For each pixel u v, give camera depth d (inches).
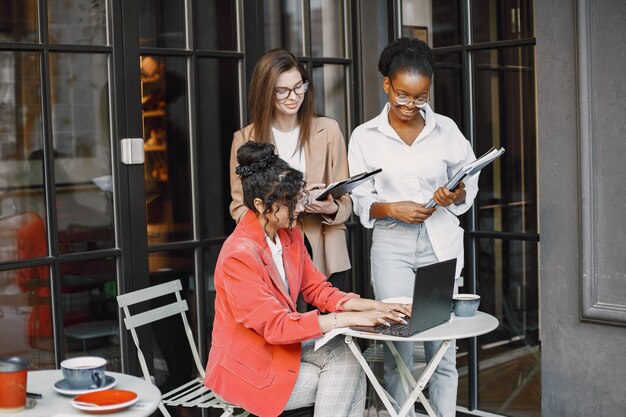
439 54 170.4
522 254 162.2
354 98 179.2
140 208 150.1
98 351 146.6
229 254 121.7
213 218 160.1
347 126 179.5
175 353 154.9
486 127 165.8
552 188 151.3
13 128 137.6
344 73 178.5
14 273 137.7
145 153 150.9
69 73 142.9
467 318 128.2
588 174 145.6
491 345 167.8
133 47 148.9
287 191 122.6
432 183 145.6
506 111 162.9
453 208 148.3
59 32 141.8
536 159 159.5
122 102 147.9
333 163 153.1
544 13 149.9
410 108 140.0
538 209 159.6
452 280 125.2
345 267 153.1
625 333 144.7
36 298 140.0
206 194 159.0
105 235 147.4
